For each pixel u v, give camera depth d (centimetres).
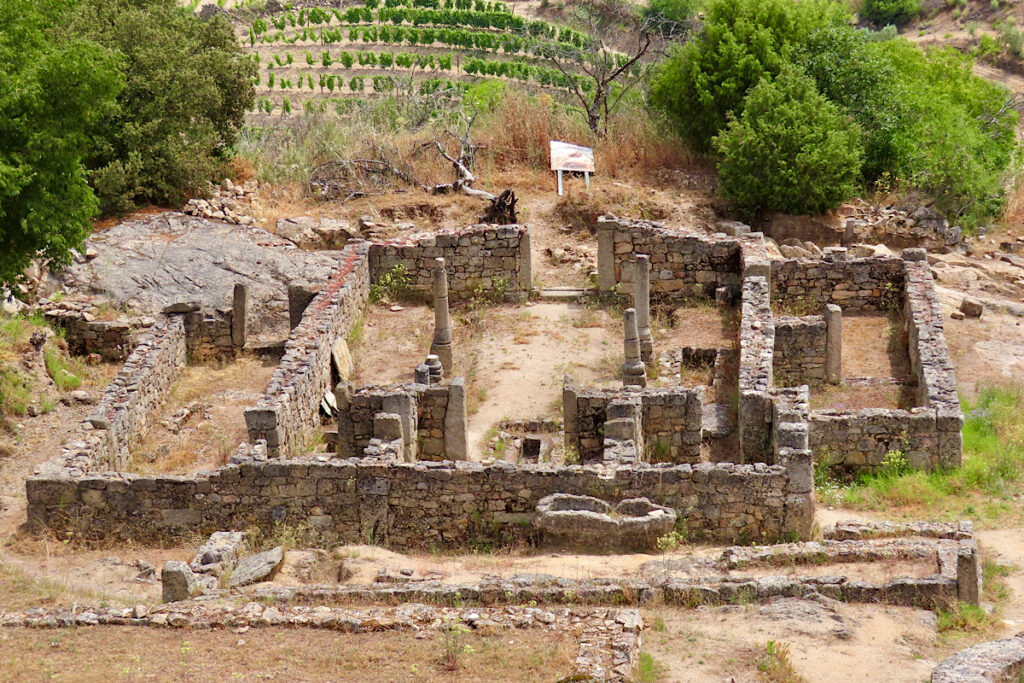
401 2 7750
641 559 1906
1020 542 2012
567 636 1551
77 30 3516
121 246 3284
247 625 1606
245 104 4078
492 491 2019
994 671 1345
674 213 3797
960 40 8488
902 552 1789
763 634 1562
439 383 2670
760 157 3731
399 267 3331
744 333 2753
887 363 2903
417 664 1487
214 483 2056
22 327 2786
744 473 1980
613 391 2348
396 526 2048
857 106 4091
